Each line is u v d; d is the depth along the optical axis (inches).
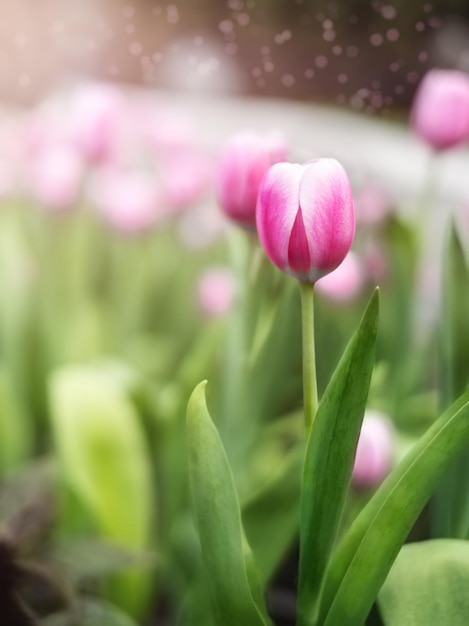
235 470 39.0
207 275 58.0
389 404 45.3
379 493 23.2
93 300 68.6
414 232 44.6
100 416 45.4
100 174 61.4
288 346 35.2
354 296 39.2
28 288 61.2
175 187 60.6
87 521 47.2
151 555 38.1
